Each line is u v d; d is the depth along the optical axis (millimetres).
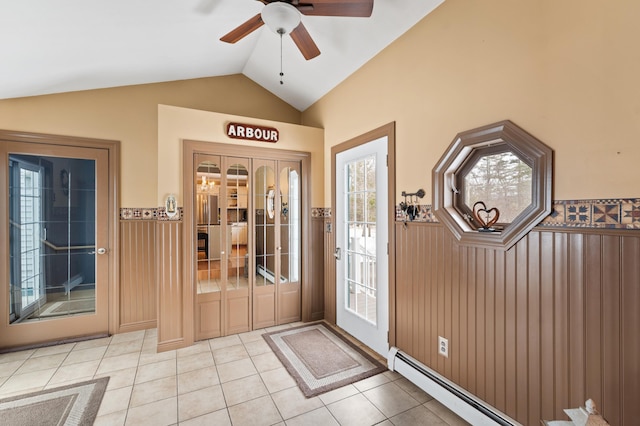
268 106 3984
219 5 2273
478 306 1876
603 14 1355
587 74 1406
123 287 3238
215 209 3111
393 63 2547
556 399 1515
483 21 1846
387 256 2654
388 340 2619
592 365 1393
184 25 2426
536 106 1593
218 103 3676
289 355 2705
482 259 1853
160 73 3174
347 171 3244
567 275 1478
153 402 2049
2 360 2619
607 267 1344
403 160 2449
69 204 3059
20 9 1720
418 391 2178
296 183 3578
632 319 1273
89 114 3066
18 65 2268
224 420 1878
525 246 1640
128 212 3242
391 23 2385
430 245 2207
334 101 3412
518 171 1767
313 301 3627
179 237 2867
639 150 1256
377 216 2756
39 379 2324
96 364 2555
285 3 1647
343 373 2404
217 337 3107
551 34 1534
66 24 1976
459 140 1963
